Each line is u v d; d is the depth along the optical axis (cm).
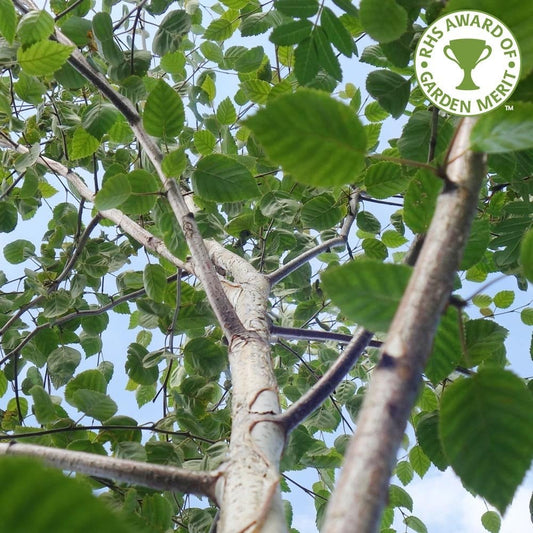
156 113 177
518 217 246
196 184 182
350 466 45
